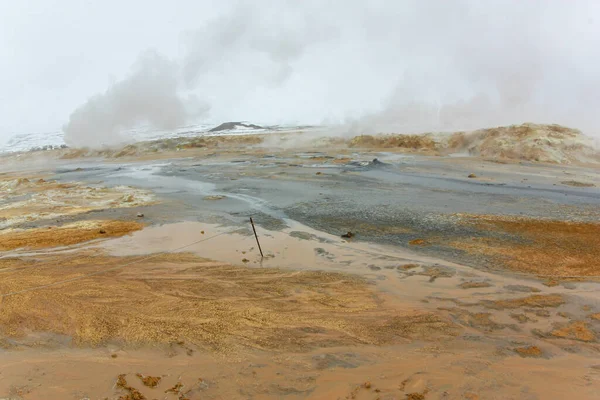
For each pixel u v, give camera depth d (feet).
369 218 36.40
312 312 19.92
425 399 13.53
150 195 53.11
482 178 56.08
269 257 27.94
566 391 13.62
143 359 16.51
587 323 17.80
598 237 28.66
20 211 45.14
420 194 46.14
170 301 21.67
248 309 20.42
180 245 31.37
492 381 14.28
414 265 25.31
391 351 16.42
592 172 60.44
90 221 39.55
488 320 18.45
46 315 20.54
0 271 26.78
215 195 51.37
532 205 39.09
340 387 14.30
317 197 46.57
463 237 30.04
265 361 16.03
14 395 14.55
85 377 15.46
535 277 22.75
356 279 23.63
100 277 25.34
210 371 15.52
